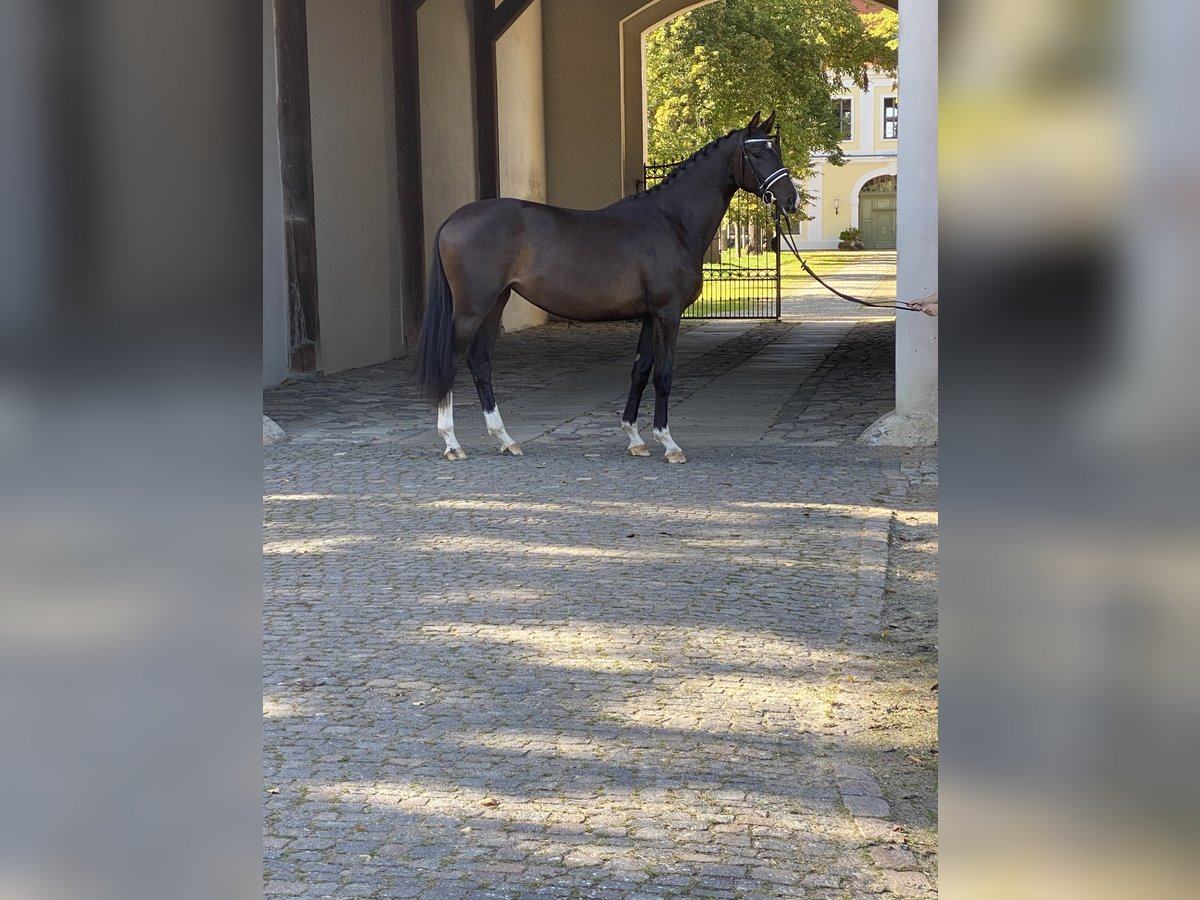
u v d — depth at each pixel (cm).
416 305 1597
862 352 1539
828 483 714
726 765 315
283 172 1273
